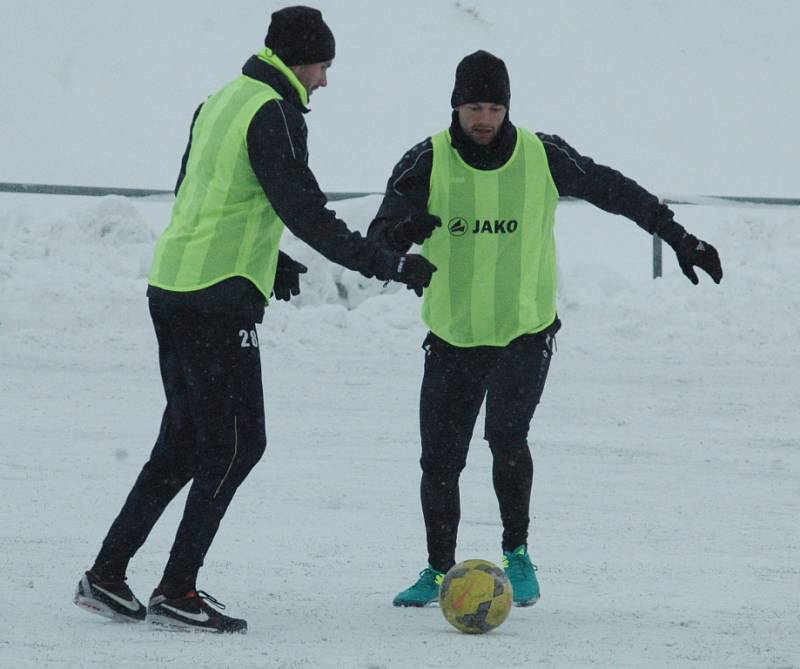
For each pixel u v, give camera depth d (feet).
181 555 60.64
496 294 70.49
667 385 159.33
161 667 52.60
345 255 60.18
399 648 57.57
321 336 185.06
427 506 70.08
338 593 70.49
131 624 61.67
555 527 91.50
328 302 201.87
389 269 60.64
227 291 60.95
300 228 59.88
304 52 62.54
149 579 71.67
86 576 61.82
